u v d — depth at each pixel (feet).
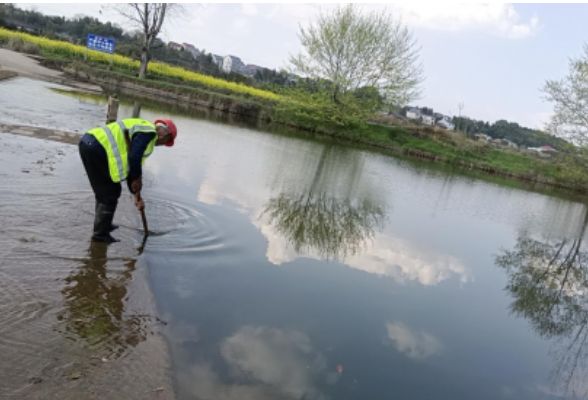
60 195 17.71
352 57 102.12
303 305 14.12
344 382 10.51
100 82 106.63
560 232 39.75
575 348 15.52
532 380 12.73
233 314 12.52
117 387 8.25
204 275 14.53
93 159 13.82
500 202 52.44
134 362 9.18
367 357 11.93
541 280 23.13
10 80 54.19
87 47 120.06
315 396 9.73
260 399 9.18
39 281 11.27
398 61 102.99
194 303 12.60
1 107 34.32
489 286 20.49
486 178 84.23
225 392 9.15
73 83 78.54
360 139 105.19
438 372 12.00
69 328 9.68
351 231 24.39
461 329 15.14
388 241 24.04
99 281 12.10
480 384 11.88
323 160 54.39
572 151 96.22
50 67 104.73
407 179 54.08
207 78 146.20
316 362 11.12
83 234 14.80
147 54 120.26
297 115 104.22
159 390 8.54
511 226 37.76
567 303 20.26
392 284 17.84
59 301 10.61
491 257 25.76
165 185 24.04
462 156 105.60
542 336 16.01
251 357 10.65
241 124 84.02
